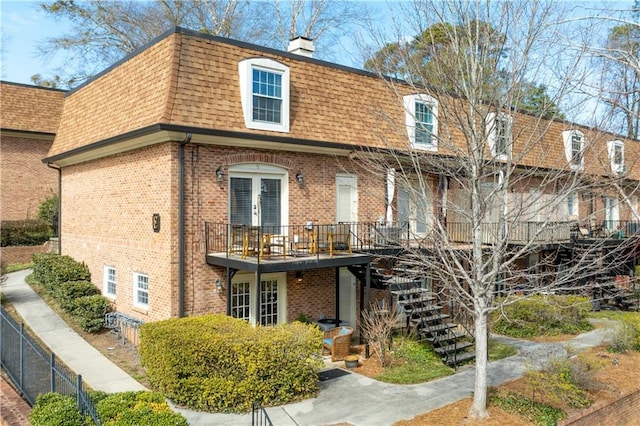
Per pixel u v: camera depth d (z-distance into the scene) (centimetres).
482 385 911
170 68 1222
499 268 905
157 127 1144
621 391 1080
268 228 1379
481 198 917
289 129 1365
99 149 1463
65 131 1814
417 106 1524
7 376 1058
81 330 1417
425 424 868
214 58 1291
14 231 2369
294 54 1448
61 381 820
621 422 1055
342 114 1486
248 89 1292
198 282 1243
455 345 1203
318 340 1024
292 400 974
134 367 1146
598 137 955
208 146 1260
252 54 1366
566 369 1041
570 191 912
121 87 1463
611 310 1980
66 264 1675
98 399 790
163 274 1227
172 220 1203
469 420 890
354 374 1145
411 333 1402
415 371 1166
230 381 933
